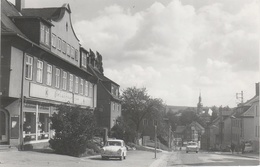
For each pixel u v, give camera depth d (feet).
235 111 276.62
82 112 86.12
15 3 111.34
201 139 435.94
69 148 83.20
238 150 201.77
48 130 98.63
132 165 73.20
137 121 259.19
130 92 256.93
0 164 54.24
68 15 121.70
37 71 90.33
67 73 116.78
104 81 196.85
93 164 67.10
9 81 75.20
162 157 114.21
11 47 75.97
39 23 91.30
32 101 87.04
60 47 112.16
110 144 90.68
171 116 617.21
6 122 77.51
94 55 208.74
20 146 79.30
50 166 56.13
